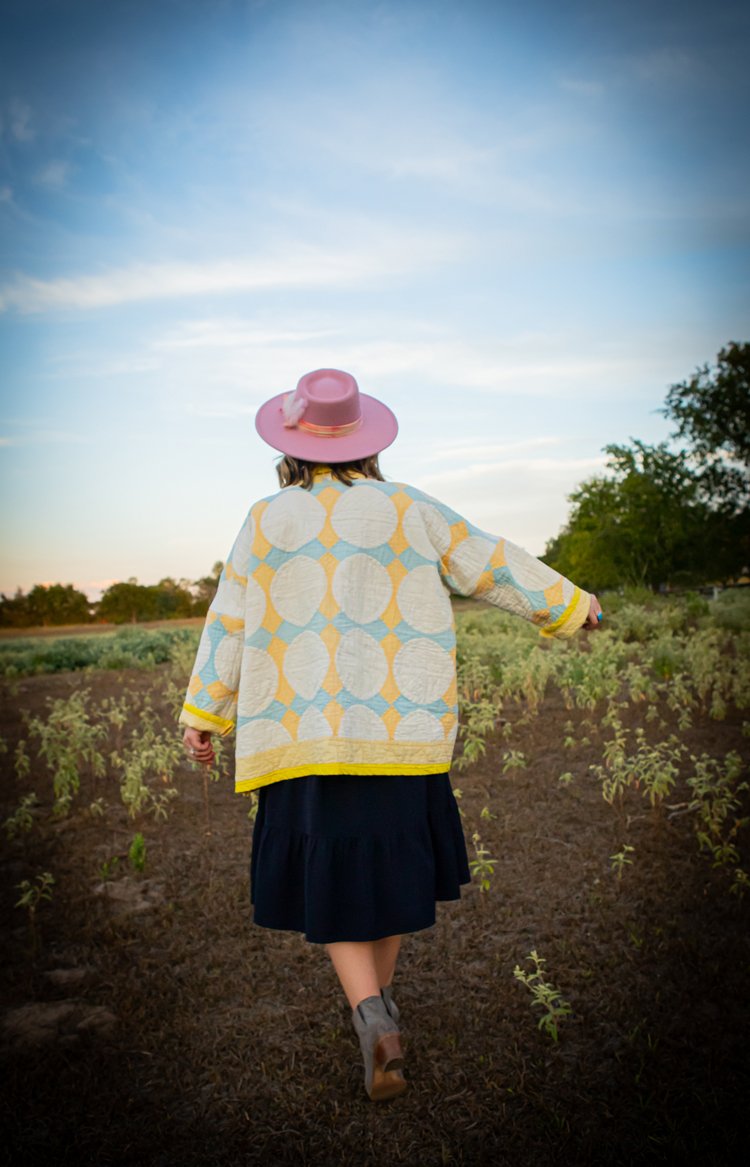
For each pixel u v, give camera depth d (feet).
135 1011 8.92
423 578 7.63
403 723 7.34
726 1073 7.47
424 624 7.57
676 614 43.11
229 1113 7.34
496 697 22.75
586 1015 8.52
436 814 7.64
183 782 17.47
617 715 20.70
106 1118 7.27
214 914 11.19
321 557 7.48
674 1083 7.39
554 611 7.88
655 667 26.00
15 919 11.10
